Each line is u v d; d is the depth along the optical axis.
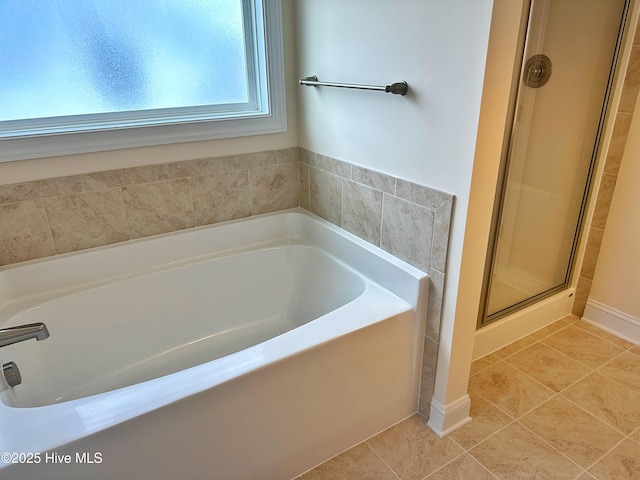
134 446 1.14
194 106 1.95
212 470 1.30
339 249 1.97
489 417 1.76
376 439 1.67
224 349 2.03
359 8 1.59
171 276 1.93
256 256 2.10
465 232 1.39
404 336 1.60
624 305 2.22
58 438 1.05
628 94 1.95
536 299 2.27
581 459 1.58
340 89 1.80
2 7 1.52
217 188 2.03
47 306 1.66
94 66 1.71
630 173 2.04
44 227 1.71
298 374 1.37
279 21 1.94
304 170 2.19
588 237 2.27
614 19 1.83
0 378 1.30
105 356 1.83
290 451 1.46
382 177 1.68
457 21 1.25
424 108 1.43
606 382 1.96
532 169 1.92
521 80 1.64
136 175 1.83
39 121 1.66
